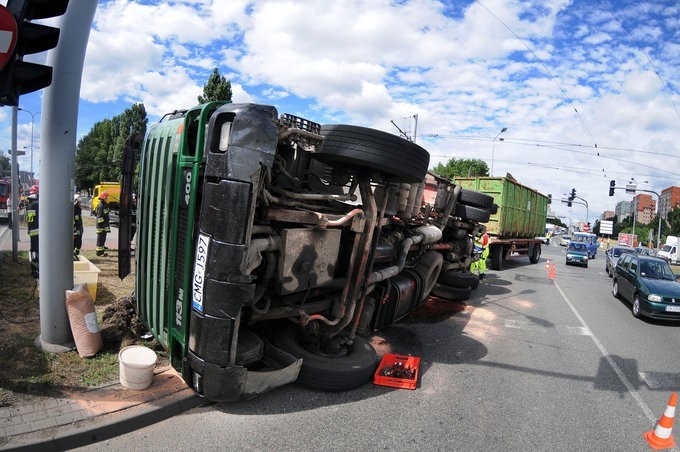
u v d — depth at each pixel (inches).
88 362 185.0
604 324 390.9
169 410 159.2
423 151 193.9
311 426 163.0
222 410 168.1
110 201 888.9
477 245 532.4
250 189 148.2
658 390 230.5
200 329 154.0
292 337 207.6
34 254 315.9
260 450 144.8
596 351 296.4
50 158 186.4
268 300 172.7
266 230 165.8
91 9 190.4
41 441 131.3
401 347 269.6
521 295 499.8
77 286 197.5
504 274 699.4
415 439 160.2
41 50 148.6
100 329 209.0
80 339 187.5
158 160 188.4
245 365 168.9
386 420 172.7
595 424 183.9
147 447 141.0
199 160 158.7
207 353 152.6
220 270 148.3
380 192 232.1
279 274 166.9
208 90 876.0
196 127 171.0
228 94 890.1
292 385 196.2
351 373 191.8
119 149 2106.3
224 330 151.0
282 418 167.0
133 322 213.5
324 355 200.5
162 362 194.1
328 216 184.4
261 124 147.9
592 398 212.7
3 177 1616.6
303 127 171.0
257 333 203.9
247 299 152.1
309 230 173.8
